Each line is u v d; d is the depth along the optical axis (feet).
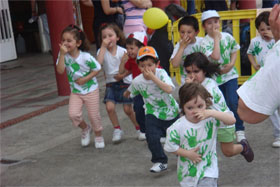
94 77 14.66
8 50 38.17
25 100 23.35
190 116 9.10
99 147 14.97
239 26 20.44
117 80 14.70
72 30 14.03
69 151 14.97
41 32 42.98
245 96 5.89
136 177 12.30
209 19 13.80
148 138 12.07
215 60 13.74
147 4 20.12
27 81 29.01
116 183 12.00
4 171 13.57
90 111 14.62
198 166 9.35
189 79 10.89
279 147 13.50
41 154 14.87
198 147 9.30
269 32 14.17
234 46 13.97
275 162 12.45
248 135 14.93
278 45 5.64
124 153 14.32
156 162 12.14
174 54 14.40
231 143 10.53
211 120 9.32
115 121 15.31
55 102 22.12
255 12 18.48
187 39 13.82
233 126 10.36
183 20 13.89
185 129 9.28
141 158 13.74
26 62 37.37
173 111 12.31
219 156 13.24
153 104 12.32
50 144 15.87
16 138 16.88
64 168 13.46
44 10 30.96
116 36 14.93
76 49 14.24
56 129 17.65
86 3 23.29
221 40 13.75
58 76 23.35
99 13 20.52
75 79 14.48
